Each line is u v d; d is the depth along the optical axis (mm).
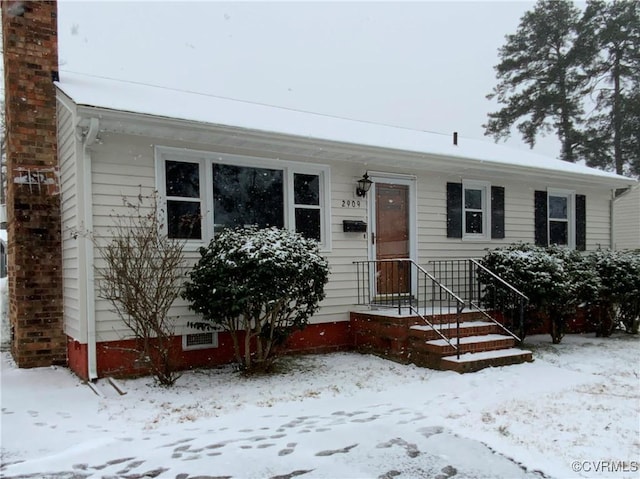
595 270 9430
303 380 6195
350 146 7586
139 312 5844
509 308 8328
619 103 24641
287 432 4277
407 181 9117
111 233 6211
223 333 7098
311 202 8102
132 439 4184
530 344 8789
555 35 26141
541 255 8336
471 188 10094
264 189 7633
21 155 6938
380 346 7617
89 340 5984
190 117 6273
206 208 7027
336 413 4883
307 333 7824
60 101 6809
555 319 8922
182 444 4027
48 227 7082
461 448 3811
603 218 12391
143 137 6551
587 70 25453
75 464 3654
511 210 10531
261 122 7543
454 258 9641
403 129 12188
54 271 7117
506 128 27688
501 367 6691
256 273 5863
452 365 6465
